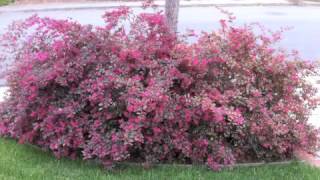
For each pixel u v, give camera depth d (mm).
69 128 5277
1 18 16734
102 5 19453
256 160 5707
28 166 5324
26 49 6121
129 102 4926
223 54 5613
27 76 5461
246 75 5734
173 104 5172
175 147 5258
